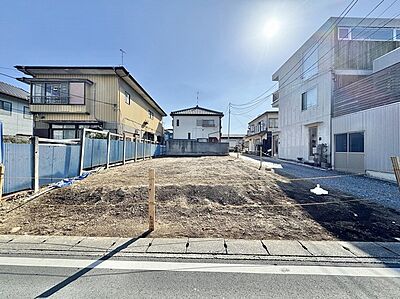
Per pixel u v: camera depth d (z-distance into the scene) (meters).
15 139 6.86
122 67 16.19
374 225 4.33
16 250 3.29
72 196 5.84
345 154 11.38
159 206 5.25
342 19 13.35
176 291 2.38
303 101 16.19
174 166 12.12
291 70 18.16
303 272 2.75
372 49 13.42
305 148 15.81
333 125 12.48
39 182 6.45
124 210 5.03
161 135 32.94
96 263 2.95
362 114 10.27
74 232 3.95
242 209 5.17
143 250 3.30
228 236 3.81
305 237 3.80
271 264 2.93
